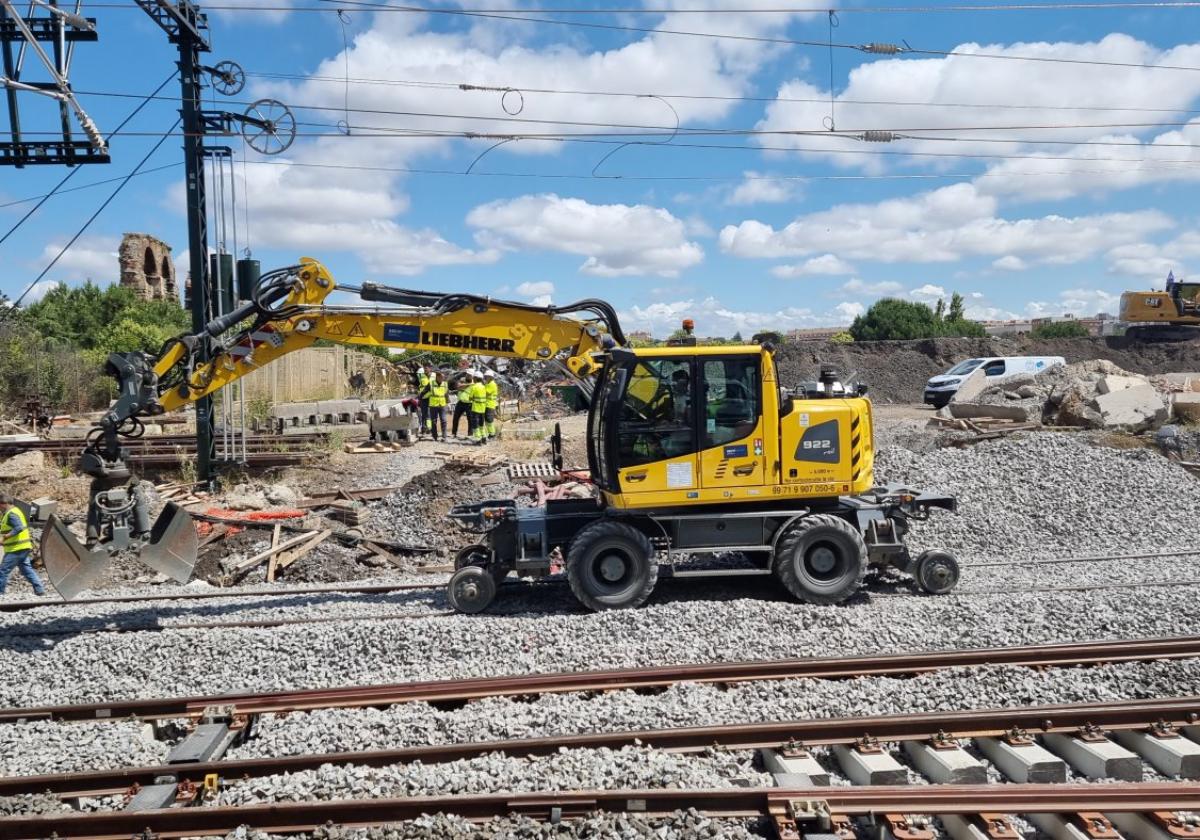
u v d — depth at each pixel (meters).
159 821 5.20
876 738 6.12
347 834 5.09
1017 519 13.50
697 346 9.75
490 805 5.24
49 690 7.70
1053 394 20.25
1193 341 39.03
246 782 5.72
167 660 8.11
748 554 11.43
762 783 5.68
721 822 5.10
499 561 10.31
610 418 9.52
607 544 9.42
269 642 8.37
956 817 5.07
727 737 6.11
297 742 6.32
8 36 14.71
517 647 8.28
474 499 15.86
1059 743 6.09
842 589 9.52
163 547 9.22
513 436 24.12
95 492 8.92
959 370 30.66
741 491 9.63
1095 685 6.97
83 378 31.64
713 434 9.59
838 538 9.53
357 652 8.23
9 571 11.73
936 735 6.02
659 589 10.46
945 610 8.83
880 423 23.47
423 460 20.30
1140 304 38.81
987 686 6.99
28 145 14.91
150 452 20.17
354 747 6.29
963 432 19.53
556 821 5.13
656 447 9.58
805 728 6.11
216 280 17.64
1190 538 12.84
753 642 8.17
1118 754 5.79
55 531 8.73
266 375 27.48
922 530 13.12
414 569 13.48
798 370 38.03
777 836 5.01
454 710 7.11
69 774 5.74
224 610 10.20
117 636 8.65
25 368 28.94
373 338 9.81
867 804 5.07
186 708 7.03
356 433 23.36
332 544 13.84
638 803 5.21
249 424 23.31
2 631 9.46
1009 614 8.71
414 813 5.23
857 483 9.77
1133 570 10.91
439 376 23.78
